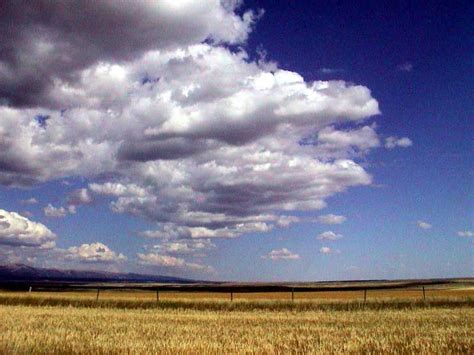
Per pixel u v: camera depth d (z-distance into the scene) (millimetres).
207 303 43688
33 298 46281
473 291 60656
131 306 43531
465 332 23125
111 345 19094
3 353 16938
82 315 33062
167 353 17609
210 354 17500
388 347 18922
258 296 54562
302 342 20531
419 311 36125
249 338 21688
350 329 25234
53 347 18484
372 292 62875
